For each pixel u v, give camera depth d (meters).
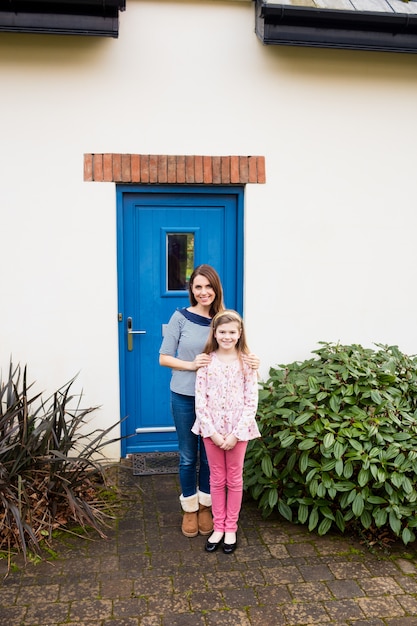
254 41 3.87
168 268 4.12
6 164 3.70
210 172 3.90
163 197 4.00
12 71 3.64
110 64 3.73
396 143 4.12
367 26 3.71
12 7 3.36
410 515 2.94
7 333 3.82
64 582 2.68
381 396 3.24
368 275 4.21
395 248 4.22
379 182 4.14
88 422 3.72
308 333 4.18
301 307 4.14
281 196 4.02
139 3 3.72
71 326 3.88
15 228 3.75
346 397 3.23
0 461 3.09
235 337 2.82
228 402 2.87
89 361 3.93
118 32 3.54
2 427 3.17
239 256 4.12
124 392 4.10
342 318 4.21
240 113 3.91
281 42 3.67
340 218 4.12
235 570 2.80
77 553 2.93
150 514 3.35
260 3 3.64
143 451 4.23
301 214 4.06
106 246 3.86
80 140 3.76
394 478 2.91
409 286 4.27
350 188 4.10
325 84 3.98
